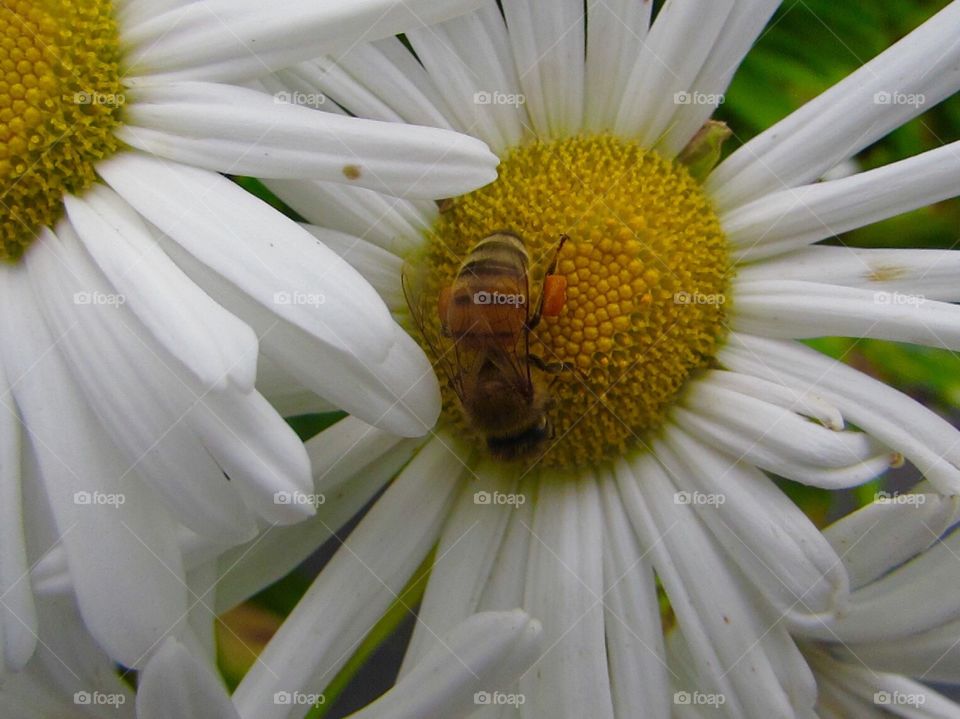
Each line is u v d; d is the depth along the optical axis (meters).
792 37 0.12
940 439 0.10
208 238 0.09
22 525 0.09
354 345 0.09
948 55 0.10
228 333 0.08
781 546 0.10
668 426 0.10
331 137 0.09
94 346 0.09
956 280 0.10
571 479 0.10
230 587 0.10
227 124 0.09
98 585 0.09
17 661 0.09
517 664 0.09
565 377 0.10
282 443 0.09
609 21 0.10
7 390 0.09
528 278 0.10
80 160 0.09
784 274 0.10
